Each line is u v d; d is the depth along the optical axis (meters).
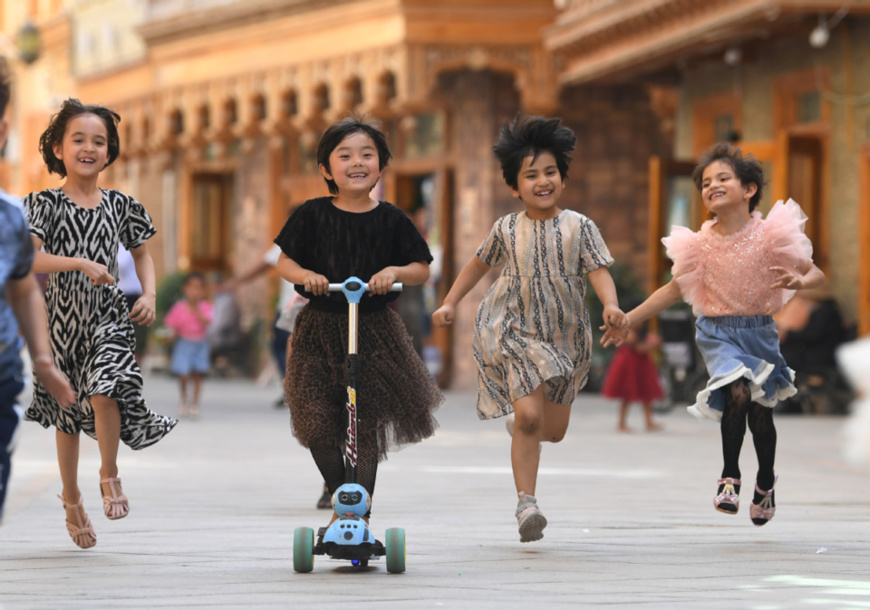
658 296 17.44
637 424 41.34
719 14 45.16
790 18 44.22
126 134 76.88
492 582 13.72
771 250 17.02
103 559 15.34
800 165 47.28
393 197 63.19
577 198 61.03
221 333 72.81
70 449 15.95
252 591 13.20
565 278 16.36
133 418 15.57
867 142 45.34
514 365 16.09
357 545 14.25
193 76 69.69
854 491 23.02
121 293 16.09
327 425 15.51
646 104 61.31
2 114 10.59
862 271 45.53
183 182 77.38
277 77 64.50
